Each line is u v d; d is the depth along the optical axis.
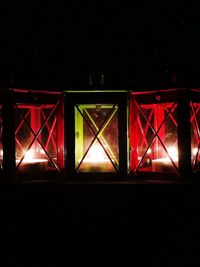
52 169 1.40
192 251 1.07
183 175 1.28
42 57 1.63
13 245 1.11
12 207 1.28
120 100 1.31
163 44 1.62
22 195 1.29
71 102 1.32
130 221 1.21
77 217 1.25
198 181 1.29
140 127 1.38
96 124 1.40
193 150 1.34
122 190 1.27
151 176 1.34
